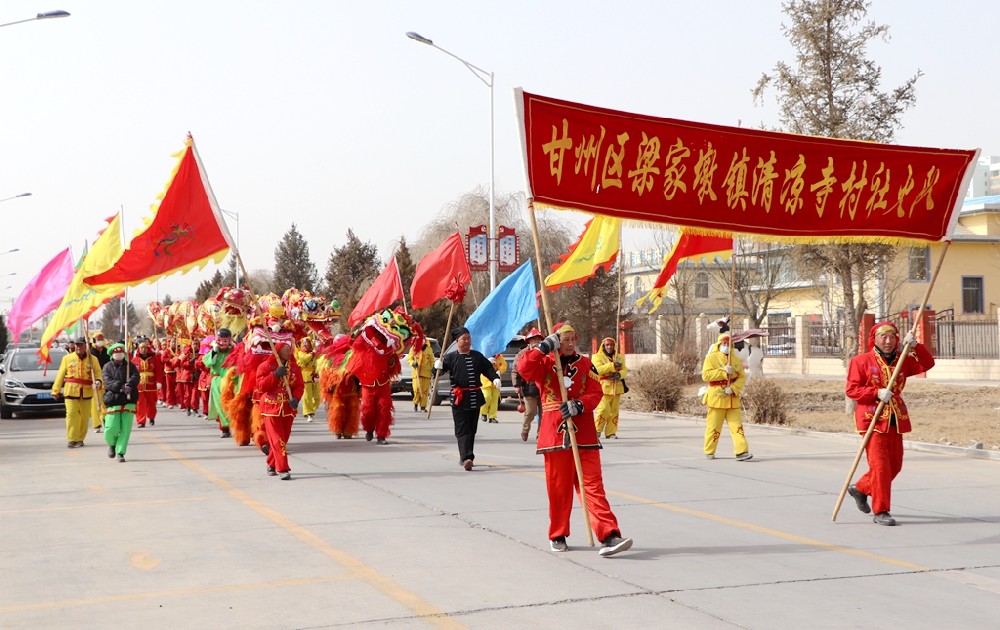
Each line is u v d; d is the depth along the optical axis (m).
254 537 8.55
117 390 14.44
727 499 10.52
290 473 12.45
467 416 13.12
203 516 9.64
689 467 13.31
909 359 9.37
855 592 6.59
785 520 9.28
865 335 35.69
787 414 22.94
